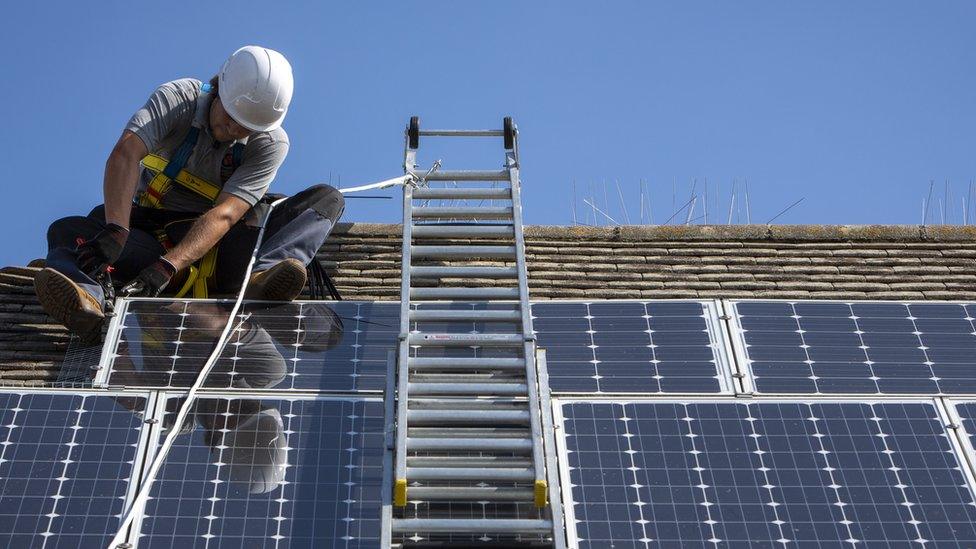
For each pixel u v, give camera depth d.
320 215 9.69
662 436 7.59
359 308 8.98
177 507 6.96
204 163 9.38
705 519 7.02
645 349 8.51
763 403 7.92
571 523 6.96
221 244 9.48
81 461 7.24
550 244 11.10
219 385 8.01
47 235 9.32
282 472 7.24
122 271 9.35
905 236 11.34
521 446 7.00
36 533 6.78
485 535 6.91
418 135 9.36
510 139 9.48
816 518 7.06
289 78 9.38
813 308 8.99
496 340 7.71
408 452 7.27
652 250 11.05
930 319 8.96
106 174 8.88
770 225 11.33
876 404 7.94
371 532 6.88
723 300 8.98
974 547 6.89
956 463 7.46
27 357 9.00
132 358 8.23
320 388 8.01
